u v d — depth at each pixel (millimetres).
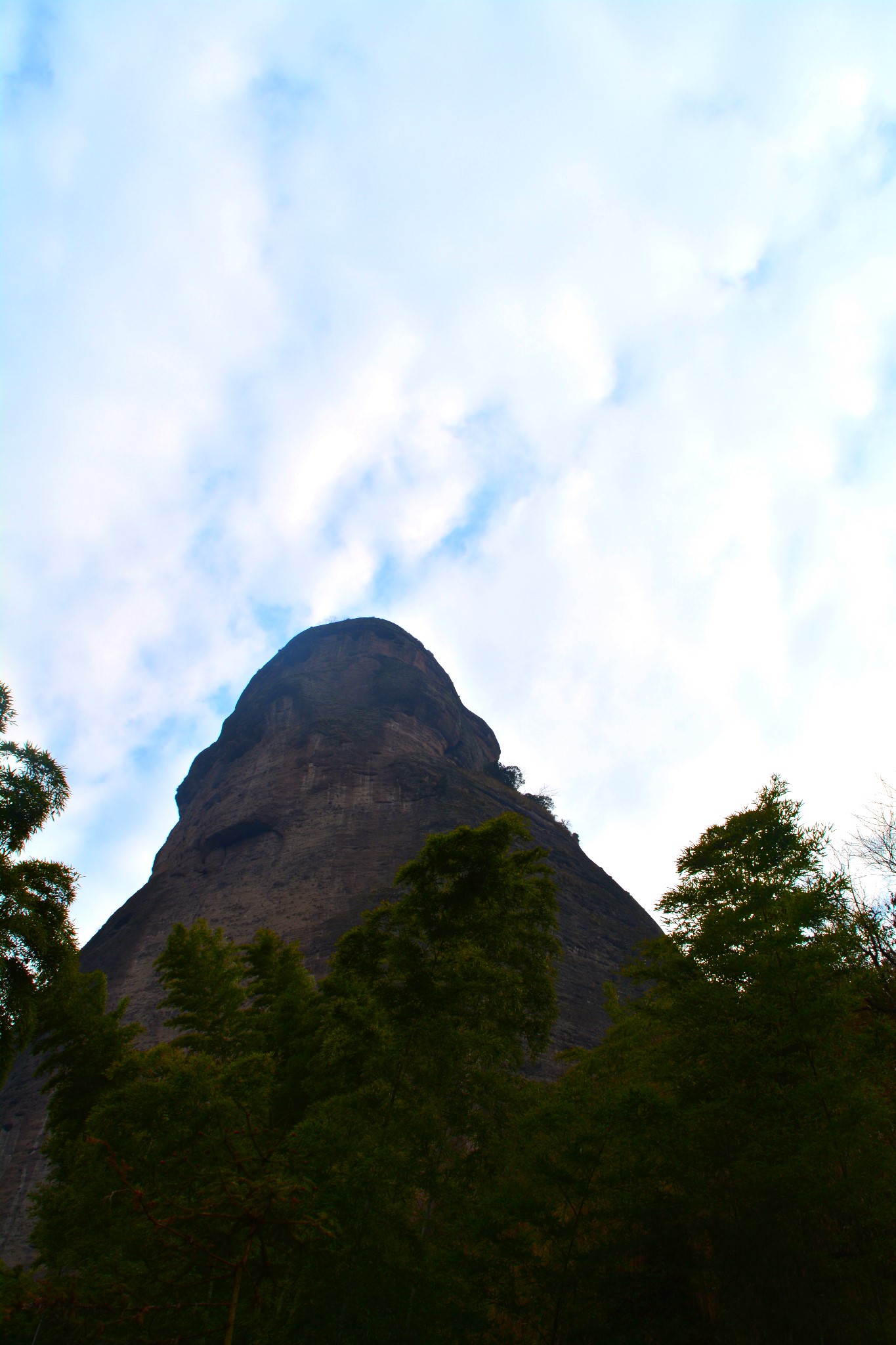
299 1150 11984
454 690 96312
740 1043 13477
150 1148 16094
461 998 17391
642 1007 17719
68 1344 6914
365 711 77562
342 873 57906
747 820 17469
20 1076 52625
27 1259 37062
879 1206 11102
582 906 60438
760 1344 11164
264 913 57188
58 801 22453
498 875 19547
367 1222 11438
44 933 20250
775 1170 11281
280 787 68688
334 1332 10742
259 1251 8609
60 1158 24609
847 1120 11750
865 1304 11070
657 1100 12867
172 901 64250
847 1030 13875
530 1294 12156
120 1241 13117
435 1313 11625
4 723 22297
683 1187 12211
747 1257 11430
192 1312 8805
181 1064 20281
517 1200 12523
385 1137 13812
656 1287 11602
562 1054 23609
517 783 85062
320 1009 21109
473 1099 16969
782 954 13984
